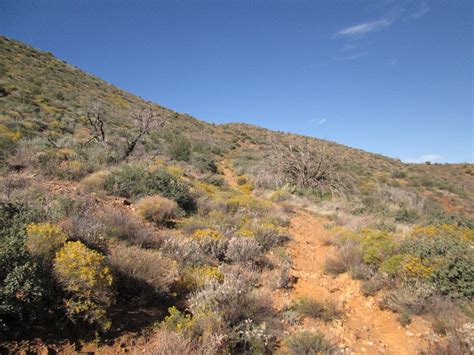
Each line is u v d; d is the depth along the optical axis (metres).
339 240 8.73
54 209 6.41
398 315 4.90
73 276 3.71
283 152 23.23
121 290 4.54
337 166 22.53
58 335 3.38
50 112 25.81
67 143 17.34
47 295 3.56
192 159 24.73
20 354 2.99
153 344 3.69
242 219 10.21
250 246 7.08
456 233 7.68
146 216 8.57
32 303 3.39
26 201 6.73
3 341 3.07
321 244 9.48
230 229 8.92
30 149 12.83
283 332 4.41
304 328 4.68
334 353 3.93
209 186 16.14
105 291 3.88
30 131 18.22
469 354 3.47
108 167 13.16
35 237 4.03
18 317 3.31
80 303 3.57
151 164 17.00
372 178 33.03
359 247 7.29
